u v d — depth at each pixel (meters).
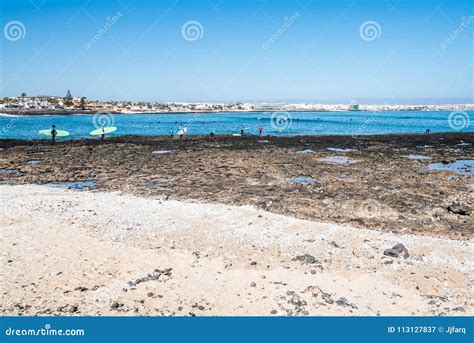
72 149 42.50
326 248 13.91
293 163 32.25
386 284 11.41
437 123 120.00
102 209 18.28
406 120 143.12
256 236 14.97
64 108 190.00
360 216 17.80
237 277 11.69
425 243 14.39
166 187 23.47
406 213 18.20
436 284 11.42
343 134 70.00
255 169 29.39
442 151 41.31
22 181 25.27
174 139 56.06
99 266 12.33
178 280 11.45
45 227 15.77
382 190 22.44
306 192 21.97
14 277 11.40
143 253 13.41
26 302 10.07
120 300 10.24
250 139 55.81
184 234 15.21
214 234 15.19
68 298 10.30
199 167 30.45
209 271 12.08
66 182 25.12
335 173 27.72
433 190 22.39
